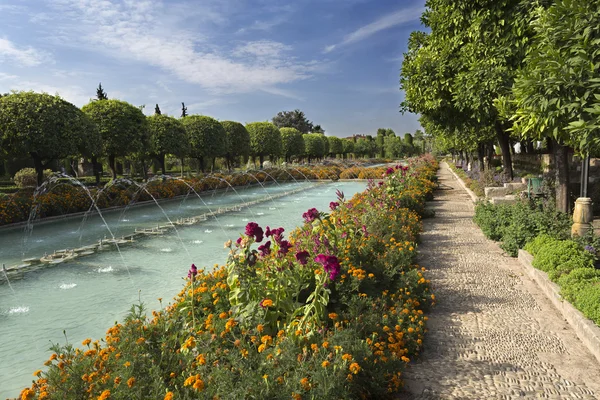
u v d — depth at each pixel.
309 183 31.75
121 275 7.28
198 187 22.97
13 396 3.64
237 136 34.53
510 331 4.56
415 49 14.00
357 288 4.43
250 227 3.73
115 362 2.83
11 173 28.69
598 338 3.95
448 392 3.39
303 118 86.44
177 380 2.78
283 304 3.67
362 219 7.96
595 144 5.01
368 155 86.19
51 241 10.38
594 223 9.34
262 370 2.75
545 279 5.77
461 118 12.43
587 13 5.03
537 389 3.43
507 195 12.73
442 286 6.09
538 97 5.49
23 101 15.09
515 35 8.34
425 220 11.98
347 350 3.19
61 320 5.34
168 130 25.47
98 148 18.06
